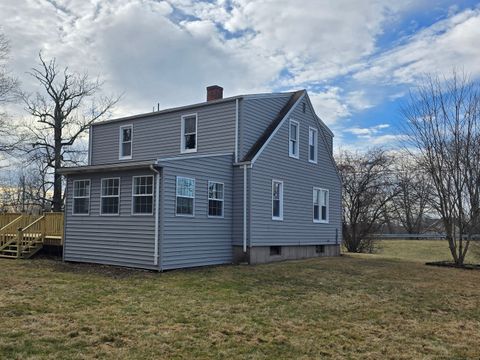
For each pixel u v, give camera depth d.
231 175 16.08
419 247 31.75
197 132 17.41
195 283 11.05
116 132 20.06
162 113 18.56
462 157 18.50
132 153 19.41
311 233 19.66
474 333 7.45
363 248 31.47
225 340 6.31
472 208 18.12
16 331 6.22
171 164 13.41
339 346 6.33
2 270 12.88
